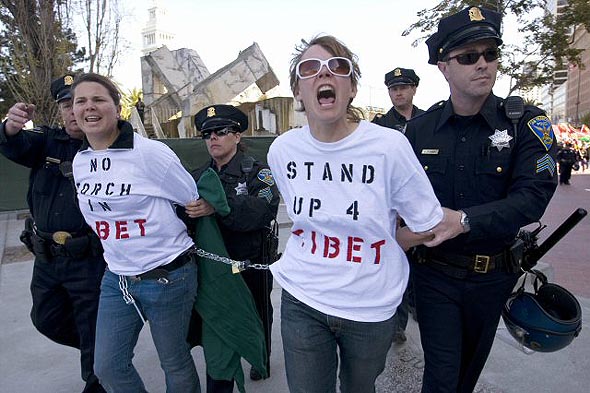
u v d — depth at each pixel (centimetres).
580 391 263
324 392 183
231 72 1491
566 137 3000
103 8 886
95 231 219
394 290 170
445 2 616
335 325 169
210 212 227
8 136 231
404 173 160
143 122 1597
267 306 276
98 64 921
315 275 171
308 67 160
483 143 185
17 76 851
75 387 291
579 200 1228
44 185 240
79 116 202
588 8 561
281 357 320
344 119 165
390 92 377
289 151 177
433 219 163
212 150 281
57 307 254
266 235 275
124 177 201
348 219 162
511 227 169
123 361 214
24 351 341
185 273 219
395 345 326
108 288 218
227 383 247
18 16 803
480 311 195
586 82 7619
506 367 290
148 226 207
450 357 193
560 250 633
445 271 193
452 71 181
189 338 249
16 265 569
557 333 190
